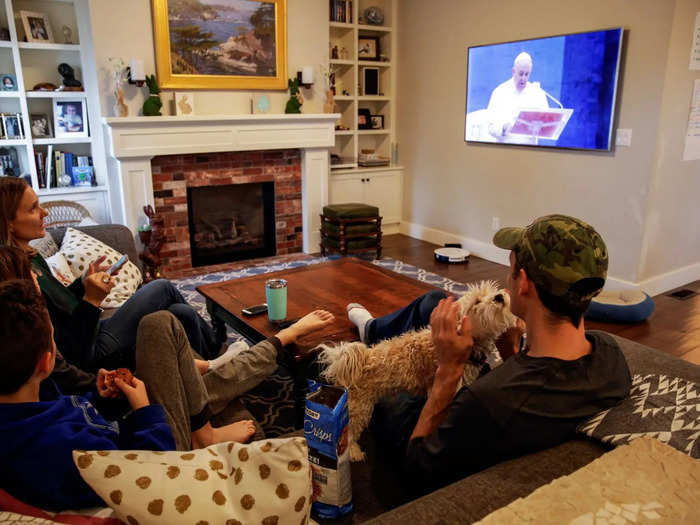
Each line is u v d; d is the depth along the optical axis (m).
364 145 6.26
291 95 4.90
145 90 4.40
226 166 4.82
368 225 5.03
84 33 4.45
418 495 1.21
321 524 1.12
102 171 4.74
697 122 3.87
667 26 3.46
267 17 4.72
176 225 4.71
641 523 0.79
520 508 0.82
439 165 5.51
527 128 4.46
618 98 3.80
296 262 5.02
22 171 4.60
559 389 1.02
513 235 1.07
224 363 1.85
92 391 1.56
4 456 0.85
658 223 3.89
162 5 4.27
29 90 4.45
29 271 1.35
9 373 0.87
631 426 1.01
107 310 2.64
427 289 2.80
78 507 0.88
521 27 4.40
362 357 1.45
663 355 1.34
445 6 5.10
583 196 4.16
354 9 5.47
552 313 1.03
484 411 0.99
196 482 0.84
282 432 2.27
